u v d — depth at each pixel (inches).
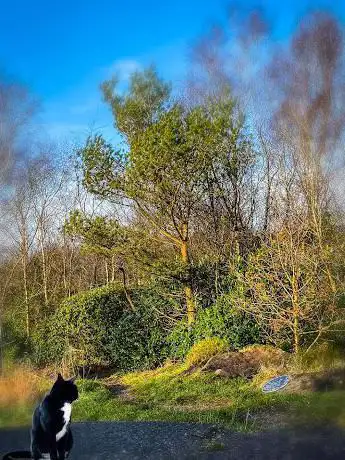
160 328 680.4
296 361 504.7
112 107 730.8
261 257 575.5
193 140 633.6
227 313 612.1
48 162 1033.5
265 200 770.8
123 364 687.7
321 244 578.6
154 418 398.0
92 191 699.4
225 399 454.0
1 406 457.4
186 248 682.8
